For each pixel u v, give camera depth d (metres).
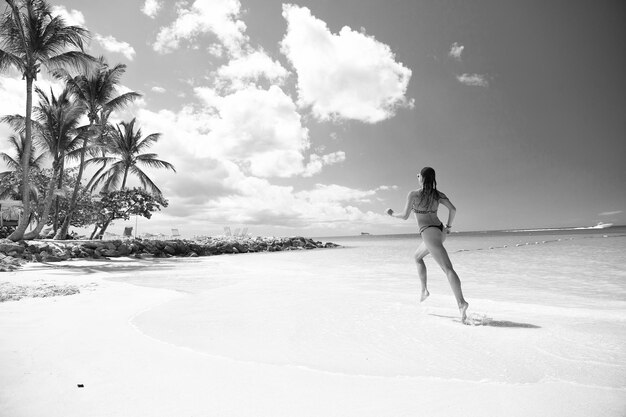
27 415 1.85
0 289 6.19
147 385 2.27
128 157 28.14
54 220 27.12
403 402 2.03
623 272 9.34
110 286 7.17
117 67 23.86
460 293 4.09
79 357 2.81
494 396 2.11
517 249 20.88
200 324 3.97
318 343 3.26
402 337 3.45
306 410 1.93
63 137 20.80
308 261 16.66
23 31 17.09
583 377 2.42
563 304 5.24
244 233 45.16
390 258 17.67
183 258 21.84
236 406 1.98
